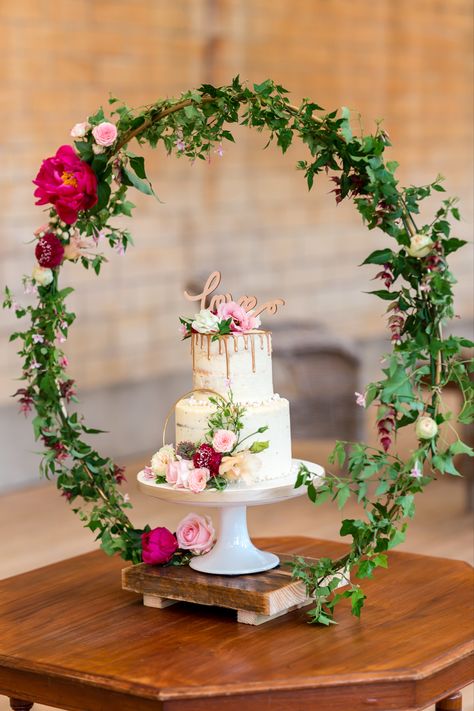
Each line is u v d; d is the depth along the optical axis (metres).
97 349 7.29
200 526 2.61
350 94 8.85
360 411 6.14
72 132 2.63
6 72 6.61
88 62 7.07
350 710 2.09
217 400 2.50
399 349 2.30
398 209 2.39
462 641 2.28
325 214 8.86
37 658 2.23
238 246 8.19
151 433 7.69
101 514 2.77
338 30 8.70
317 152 2.49
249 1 8.04
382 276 2.37
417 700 2.12
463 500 6.18
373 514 2.35
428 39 9.48
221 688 2.04
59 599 2.63
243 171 8.18
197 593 2.46
